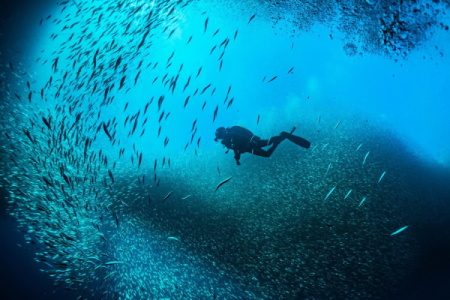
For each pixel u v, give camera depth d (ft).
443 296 8.44
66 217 14.73
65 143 15.30
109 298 12.68
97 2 22.70
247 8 28.07
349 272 10.59
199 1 29.19
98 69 15.05
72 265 13.78
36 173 16.46
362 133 19.38
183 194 20.35
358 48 19.99
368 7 17.81
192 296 11.93
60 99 19.34
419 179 14.14
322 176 16.87
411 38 16.22
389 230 11.80
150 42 19.67
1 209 19.84
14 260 16.44
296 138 13.75
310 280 10.86
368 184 14.87
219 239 14.98
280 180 17.92
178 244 15.42
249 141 14.06
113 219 17.35
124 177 23.62
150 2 15.53
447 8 14.14
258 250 13.37
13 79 30.76
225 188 19.42
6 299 13.98
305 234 13.30
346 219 13.25
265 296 10.88
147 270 13.94
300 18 24.57
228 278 12.32
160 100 8.93
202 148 27.17
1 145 18.86
